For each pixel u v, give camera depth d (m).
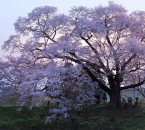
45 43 19.58
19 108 18.17
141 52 16.81
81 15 19.66
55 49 17.08
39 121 16.25
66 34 19.81
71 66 16.58
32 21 19.33
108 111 19.31
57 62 18.45
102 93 29.78
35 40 18.94
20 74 17.83
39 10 18.89
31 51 19.39
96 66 19.41
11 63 18.73
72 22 18.98
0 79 18.30
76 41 18.86
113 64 18.09
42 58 19.39
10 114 17.66
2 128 14.79
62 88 15.86
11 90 18.70
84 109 20.27
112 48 18.02
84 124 16.23
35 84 15.04
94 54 19.64
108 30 19.61
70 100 16.28
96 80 20.42
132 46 16.59
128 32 20.48
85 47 18.70
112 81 20.48
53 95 14.80
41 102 16.67
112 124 16.20
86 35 19.75
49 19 19.12
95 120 17.28
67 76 16.33
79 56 18.31
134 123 15.84
